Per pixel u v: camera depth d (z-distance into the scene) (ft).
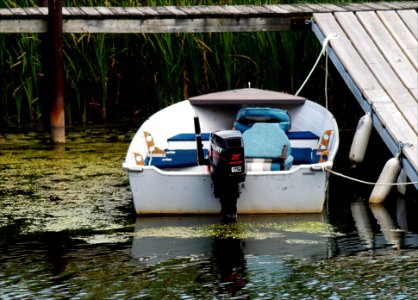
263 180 64.08
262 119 77.36
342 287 51.06
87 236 60.75
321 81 103.09
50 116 92.27
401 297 49.57
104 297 49.80
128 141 92.73
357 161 77.20
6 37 100.48
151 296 49.90
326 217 65.41
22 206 68.18
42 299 49.47
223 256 56.29
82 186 74.18
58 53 91.81
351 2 107.34
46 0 100.07
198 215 65.26
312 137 76.89
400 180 71.61
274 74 102.37
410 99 76.74
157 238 60.13
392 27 90.43
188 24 94.07
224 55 101.19
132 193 64.75
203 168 71.05
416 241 59.36
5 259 55.98
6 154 86.79
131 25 93.50
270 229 62.13
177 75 101.96
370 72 81.66
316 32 92.27
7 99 103.50
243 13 94.27
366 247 58.18
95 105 104.88
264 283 51.78
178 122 78.95
